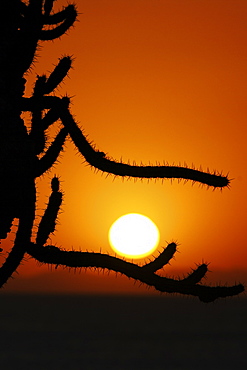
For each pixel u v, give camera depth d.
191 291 11.64
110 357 183.00
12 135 10.81
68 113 11.80
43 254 11.52
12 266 11.42
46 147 11.69
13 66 11.38
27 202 11.20
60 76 12.12
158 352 196.62
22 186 11.06
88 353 191.62
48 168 11.38
